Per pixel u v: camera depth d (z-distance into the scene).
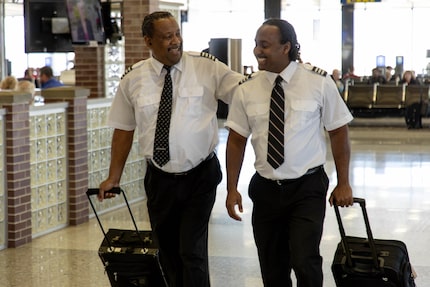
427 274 6.83
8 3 24.55
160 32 4.97
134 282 4.97
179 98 5.09
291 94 4.78
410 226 8.87
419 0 33.66
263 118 4.80
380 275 4.58
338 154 4.86
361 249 4.73
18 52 31.25
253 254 7.56
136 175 10.41
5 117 7.82
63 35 11.25
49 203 8.64
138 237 5.02
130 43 10.82
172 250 5.32
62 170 8.83
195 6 34.00
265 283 5.07
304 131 4.77
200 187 5.16
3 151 7.85
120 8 11.30
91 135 9.44
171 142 5.06
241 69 14.02
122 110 5.28
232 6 35.56
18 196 7.96
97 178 9.60
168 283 5.30
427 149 16.38
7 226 7.96
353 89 23.50
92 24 11.07
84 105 9.02
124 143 5.31
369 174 12.85
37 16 11.19
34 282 6.72
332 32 36.19
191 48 34.44
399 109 23.12
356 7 34.75
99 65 12.20
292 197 4.79
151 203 5.23
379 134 19.62
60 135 8.76
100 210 9.63
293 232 4.73
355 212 9.60
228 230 8.66
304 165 4.77
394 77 28.36
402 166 13.76
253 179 4.93
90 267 7.20
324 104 4.81
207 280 5.25
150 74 5.14
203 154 5.13
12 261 7.44
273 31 4.70
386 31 35.62
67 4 10.71
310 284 4.66
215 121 5.23
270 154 4.77
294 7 34.84
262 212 4.89
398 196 10.80
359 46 35.91
